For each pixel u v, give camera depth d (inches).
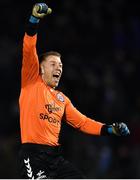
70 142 1346.0
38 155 613.0
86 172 1315.2
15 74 1592.0
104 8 1859.0
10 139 1350.9
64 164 630.5
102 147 1370.6
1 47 1643.7
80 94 1528.1
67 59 1662.2
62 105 655.8
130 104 1592.0
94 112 1510.8
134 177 1327.5
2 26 1724.9
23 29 1728.6
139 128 1437.0
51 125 631.8
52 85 656.4
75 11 1803.6
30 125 623.8
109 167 1343.5
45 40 1686.8
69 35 1732.3
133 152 1378.0
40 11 604.1
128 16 1877.5
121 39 1800.0
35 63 625.9
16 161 1253.1
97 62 1695.4
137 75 1702.8
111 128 664.4
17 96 1550.2
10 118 1476.4
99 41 1775.3
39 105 628.7
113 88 1606.8
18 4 1787.6
